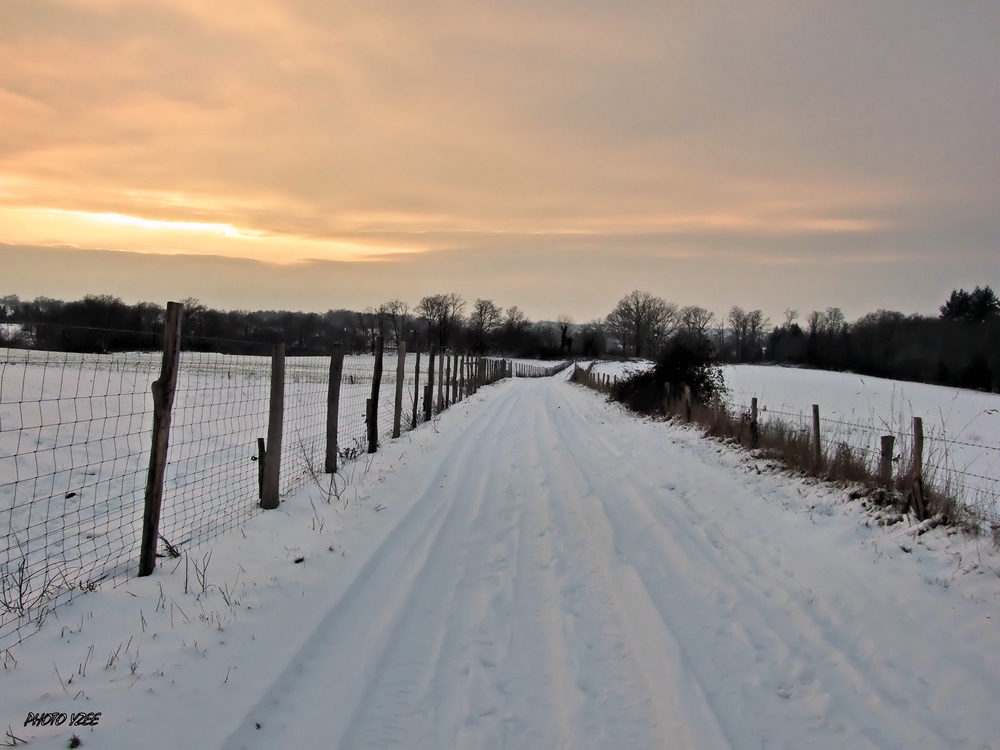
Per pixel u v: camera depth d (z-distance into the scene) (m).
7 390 15.28
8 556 6.01
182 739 3.01
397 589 5.05
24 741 2.86
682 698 3.67
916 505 6.54
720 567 5.89
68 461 10.41
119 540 6.54
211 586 4.77
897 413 23.53
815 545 6.36
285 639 4.07
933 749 3.30
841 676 3.99
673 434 14.40
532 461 11.23
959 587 5.00
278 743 3.08
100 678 3.43
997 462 13.02
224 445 12.22
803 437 9.98
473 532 6.73
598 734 3.32
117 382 17.86
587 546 6.40
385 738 3.20
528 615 4.74
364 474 9.20
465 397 26.41
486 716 3.45
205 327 29.92
